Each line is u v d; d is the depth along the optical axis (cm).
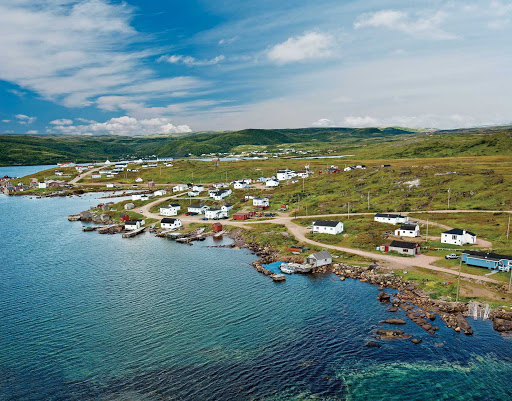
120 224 17075
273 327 7156
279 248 12475
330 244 12531
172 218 16688
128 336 6844
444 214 14675
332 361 6059
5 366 5944
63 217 19425
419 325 7100
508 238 11338
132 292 8950
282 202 19450
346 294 8688
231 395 5262
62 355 6253
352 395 5256
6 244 13750
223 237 14638
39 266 11012
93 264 11231
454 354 6175
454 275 9200
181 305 8181
